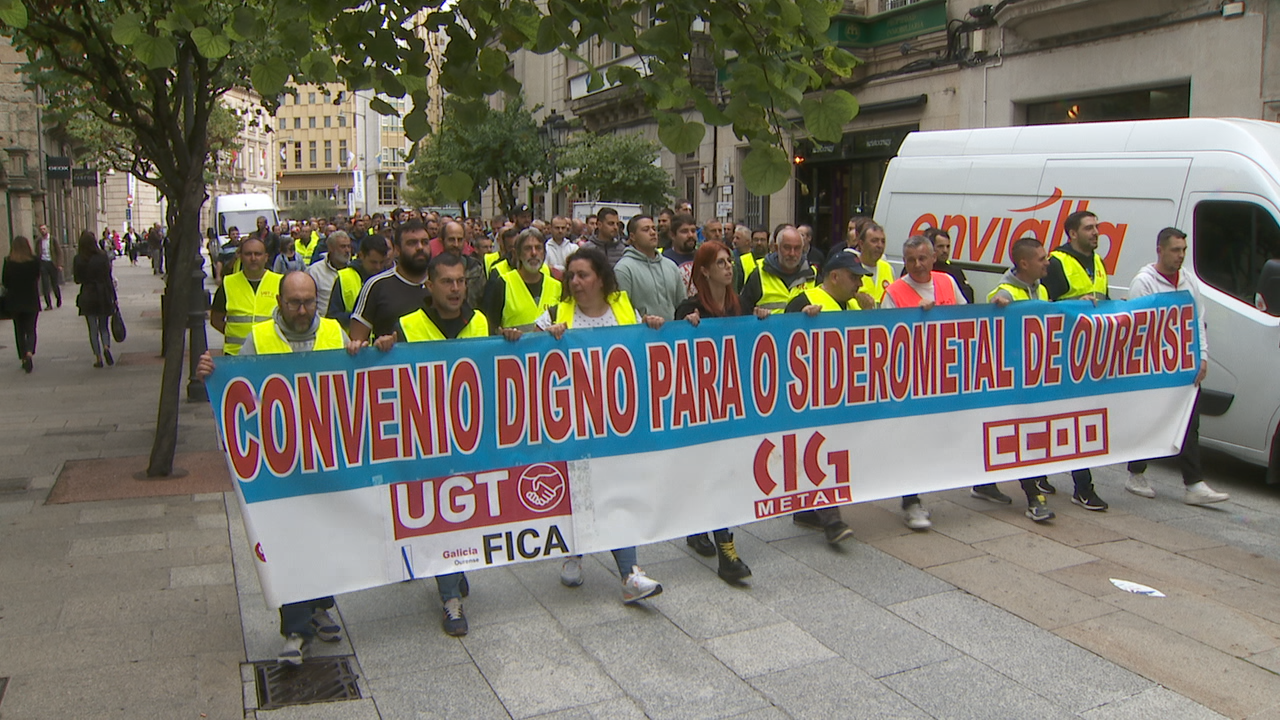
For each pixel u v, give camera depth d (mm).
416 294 5914
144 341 16484
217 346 15617
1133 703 4062
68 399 11023
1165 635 4703
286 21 4312
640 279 6551
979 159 9633
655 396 5223
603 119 30547
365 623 4910
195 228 7586
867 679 4281
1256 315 7164
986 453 6270
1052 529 6297
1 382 12234
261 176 83938
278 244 16172
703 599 5188
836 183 20094
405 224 5852
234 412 4367
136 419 9867
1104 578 5438
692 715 3988
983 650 4559
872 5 18422
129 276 36719
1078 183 8578
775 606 5086
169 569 5508
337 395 4543
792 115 15930
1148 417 6738
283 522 4445
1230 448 7387
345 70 4445
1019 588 5293
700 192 24891
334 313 7629
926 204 10172
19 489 7141
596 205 22422
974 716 3967
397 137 87438
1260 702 4066
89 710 3924
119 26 4492
